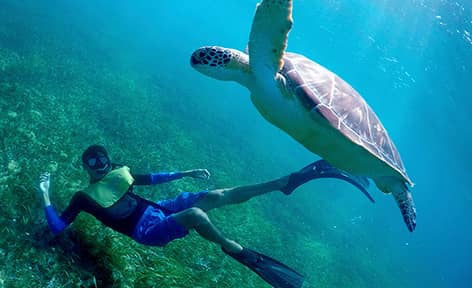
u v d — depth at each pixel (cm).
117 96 1084
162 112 1203
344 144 350
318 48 4581
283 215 1015
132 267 359
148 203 371
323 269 853
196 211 343
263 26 303
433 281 1627
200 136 1198
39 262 310
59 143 556
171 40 2897
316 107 340
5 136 481
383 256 1417
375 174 400
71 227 377
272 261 352
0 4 1582
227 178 931
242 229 719
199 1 7094
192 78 2103
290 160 1677
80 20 2077
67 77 1010
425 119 3803
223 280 479
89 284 315
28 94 698
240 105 2175
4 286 269
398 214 2248
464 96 2706
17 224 338
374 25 2955
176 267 406
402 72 3153
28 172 419
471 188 4172
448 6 2067
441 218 4953
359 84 4494
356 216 1655
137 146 792
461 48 2241
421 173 5384
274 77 340
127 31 2459
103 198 340
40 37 1300
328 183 1836
